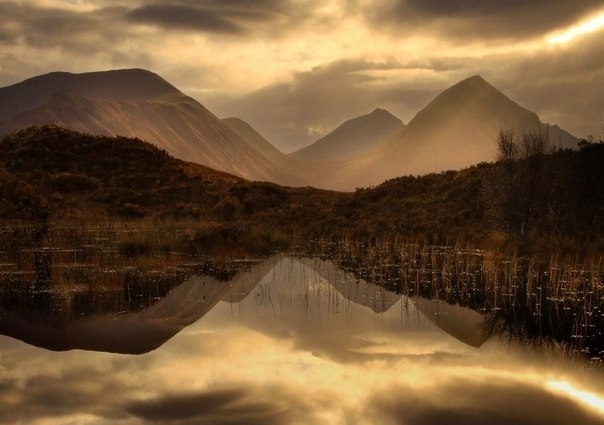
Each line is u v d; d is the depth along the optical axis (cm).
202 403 755
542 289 1744
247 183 5275
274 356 984
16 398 774
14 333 1167
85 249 2548
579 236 2586
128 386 825
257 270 2175
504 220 2895
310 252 2805
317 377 865
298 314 1359
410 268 2167
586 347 1074
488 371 909
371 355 995
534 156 2858
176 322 1270
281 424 688
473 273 2092
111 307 1459
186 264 2272
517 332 1199
